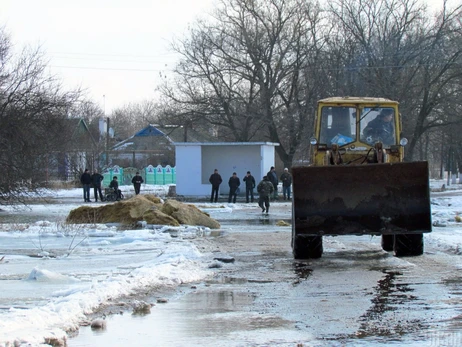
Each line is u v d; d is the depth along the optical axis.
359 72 62.69
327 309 11.28
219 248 21.39
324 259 18.50
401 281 14.22
